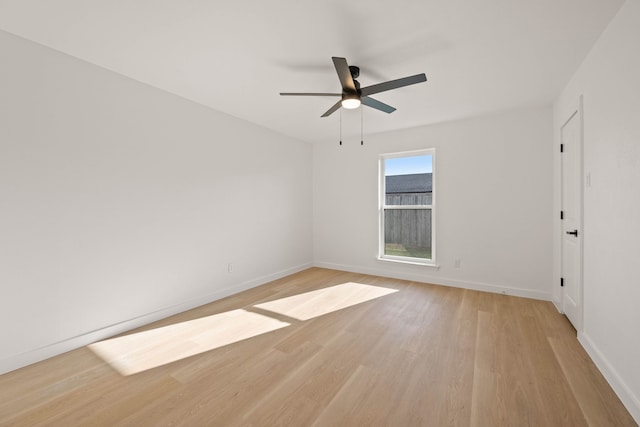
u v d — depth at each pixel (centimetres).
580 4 170
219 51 223
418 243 444
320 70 253
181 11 178
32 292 212
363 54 226
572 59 232
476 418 154
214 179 350
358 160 482
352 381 188
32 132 211
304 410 161
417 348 229
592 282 215
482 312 304
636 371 156
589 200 221
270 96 311
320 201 526
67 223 229
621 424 150
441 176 405
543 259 344
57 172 224
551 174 338
